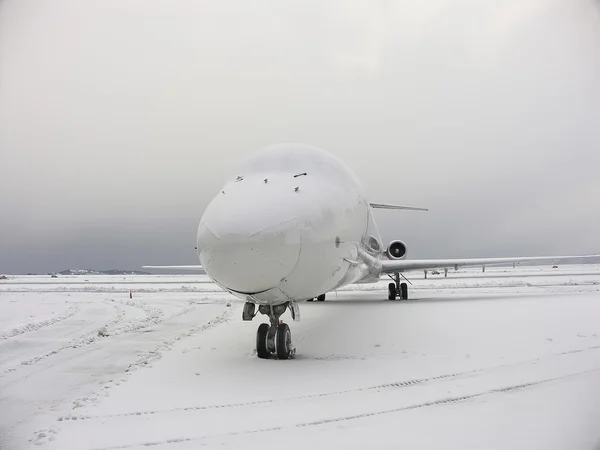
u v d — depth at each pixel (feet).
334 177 29.37
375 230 45.57
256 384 19.79
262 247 22.04
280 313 25.90
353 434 13.42
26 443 14.24
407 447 12.25
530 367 21.07
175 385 20.25
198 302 66.44
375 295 66.49
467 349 25.44
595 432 12.94
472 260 53.21
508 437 12.74
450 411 15.20
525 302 45.73
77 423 15.61
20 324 45.32
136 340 34.96
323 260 24.93
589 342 26.55
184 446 13.08
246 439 13.39
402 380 19.48
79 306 65.36
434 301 49.83
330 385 19.13
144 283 163.73
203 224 24.17
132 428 14.85
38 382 22.99
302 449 12.44
